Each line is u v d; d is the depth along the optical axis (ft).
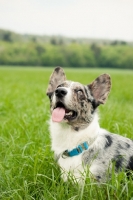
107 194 15.89
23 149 20.80
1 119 34.68
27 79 111.75
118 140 18.53
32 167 18.69
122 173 16.49
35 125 26.84
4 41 379.35
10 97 47.85
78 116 17.74
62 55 335.26
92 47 342.85
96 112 18.65
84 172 17.10
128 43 387.96
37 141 23.16
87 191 15.99
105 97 18.76
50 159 19.38
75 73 172.04
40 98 47.47
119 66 322.75
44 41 415.03
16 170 19.02
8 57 334.85
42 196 16.51
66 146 17.83
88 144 17.66
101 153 17.54
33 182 17.34
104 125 26.05
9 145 22.24
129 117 31.09
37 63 333.42
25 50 343.87
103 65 329.11
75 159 17.57
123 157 17.84
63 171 17.67
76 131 17.75
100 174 17.07
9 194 17.02
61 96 17.53
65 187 16.55
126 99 58.39
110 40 410.11
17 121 28.58
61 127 17.87
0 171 18.47
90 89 18.86
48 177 17.53
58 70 19.60
